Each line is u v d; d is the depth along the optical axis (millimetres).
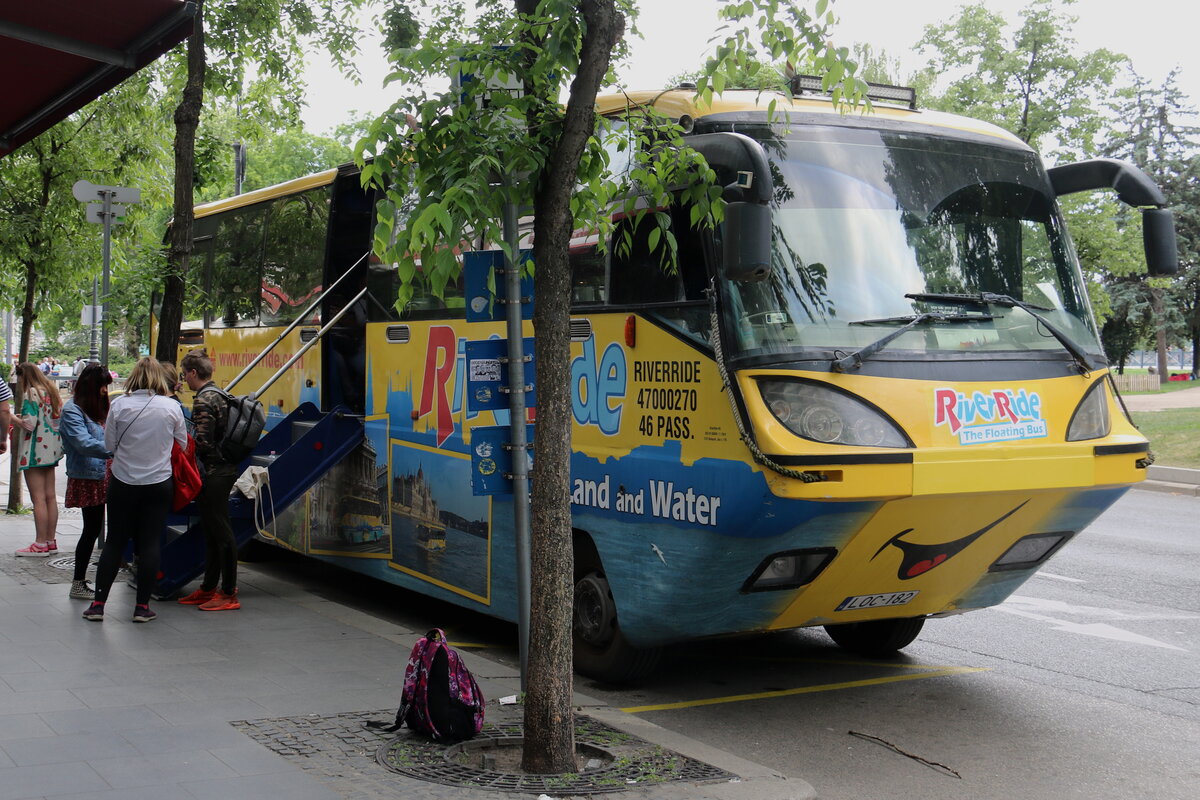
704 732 6781
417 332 9438
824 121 7074
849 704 7398
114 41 6965
